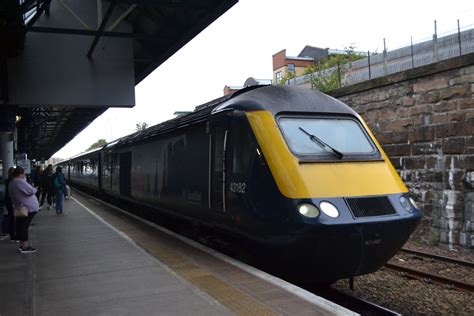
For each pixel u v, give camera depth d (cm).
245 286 561
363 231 586
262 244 652
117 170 1767
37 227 1170
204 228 907
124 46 1423
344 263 605
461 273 802
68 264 714
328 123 697
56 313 486
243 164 687
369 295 717
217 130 780
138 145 1413
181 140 976
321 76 2478
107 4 1364
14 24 1054
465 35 1666
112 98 1405
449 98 999
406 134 1106
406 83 1105
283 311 469
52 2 1337
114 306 502
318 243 578
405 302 680
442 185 1018
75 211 1584
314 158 635
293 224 580
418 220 637
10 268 697
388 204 619
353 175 631
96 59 1394
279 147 638
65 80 1362
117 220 1270
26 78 1325
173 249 805
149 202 1260
